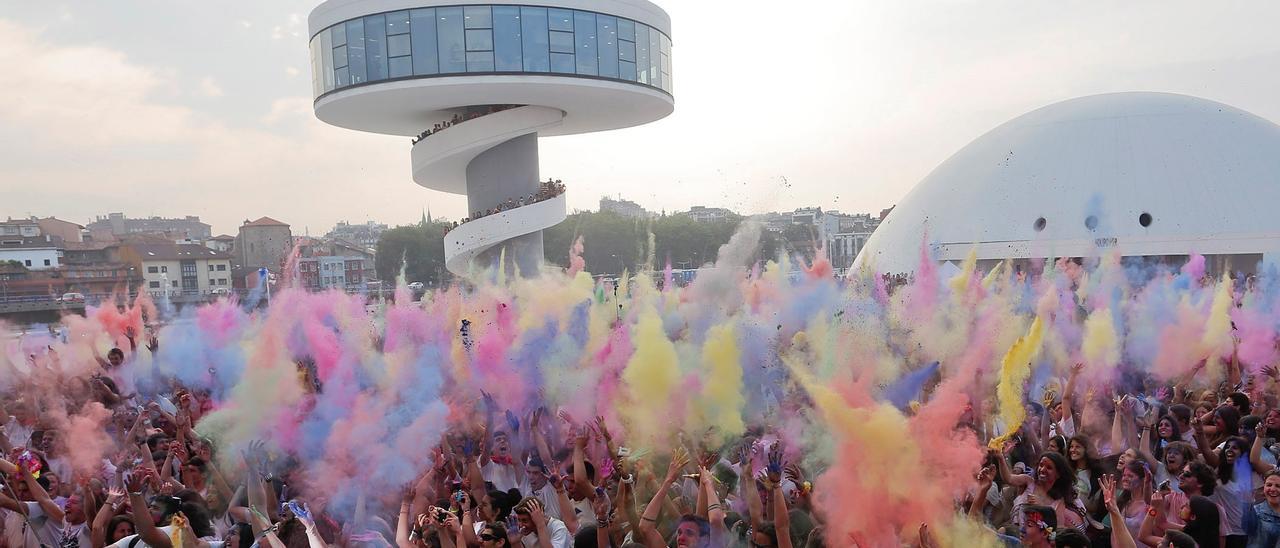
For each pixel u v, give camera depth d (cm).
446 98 4775
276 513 889
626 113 5503
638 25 4903
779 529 738
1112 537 741
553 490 963
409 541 836
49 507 928
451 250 5175
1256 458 895
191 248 11375
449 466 998
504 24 4503
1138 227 5850
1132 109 6562
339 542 873
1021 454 1007
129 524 848
